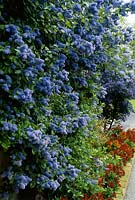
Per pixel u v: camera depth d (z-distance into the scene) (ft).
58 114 13.55
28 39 10.78
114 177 19.74
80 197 15.48
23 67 10.19
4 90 10.05
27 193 14.24
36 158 12.00
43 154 11.69
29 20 11.31
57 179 13.12
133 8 14.98
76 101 13.82
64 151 13.57
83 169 16.72
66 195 15.29
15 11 11.12
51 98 13.05
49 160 12.20
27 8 11.05
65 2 12.42
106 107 29.60
